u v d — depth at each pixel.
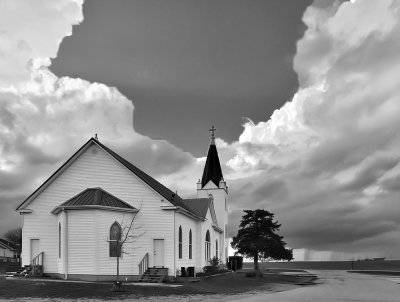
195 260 48.94
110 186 41.44
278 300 28.86
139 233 40.50
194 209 51.81
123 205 39.78
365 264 142.50
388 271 88.25
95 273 36.81
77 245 37.25
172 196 45.50
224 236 67.81
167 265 40.22
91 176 41.75
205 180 69.75
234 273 54.66
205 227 52.31
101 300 26.89
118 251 35.22
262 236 56.41
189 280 38.97
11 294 28.02
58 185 42.12
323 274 72.38
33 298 26.86
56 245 41.31
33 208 42.19
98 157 41.97
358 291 37.31
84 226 37.41
